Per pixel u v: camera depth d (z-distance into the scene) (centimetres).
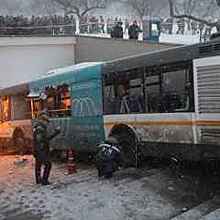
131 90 1302
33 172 1488
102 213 975
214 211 920
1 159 1909
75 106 1548
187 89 1120
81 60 3184
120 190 1123
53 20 3516
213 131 1061
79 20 3812
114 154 1260
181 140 1144
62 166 1584
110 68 1381
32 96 1856
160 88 1200
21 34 3350
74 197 1106
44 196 1143
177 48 1152
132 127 1302
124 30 3422
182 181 1148
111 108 1382
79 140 1538
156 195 1059
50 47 3150
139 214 949
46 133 1274
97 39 3103
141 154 1286
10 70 3064
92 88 1457
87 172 1398
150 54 1236
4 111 2181
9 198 1159
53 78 1689
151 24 3297
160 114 1202
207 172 1211
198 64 1089
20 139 2052
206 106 1074
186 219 897
